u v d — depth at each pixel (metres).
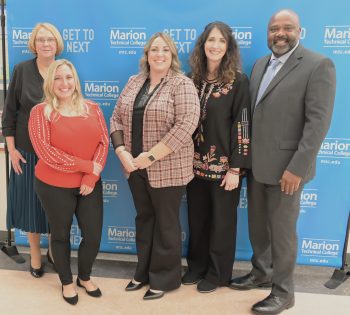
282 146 1.79
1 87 2.56
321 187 2.35
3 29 2.32
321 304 2.09
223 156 1.97
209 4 2.20
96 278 2.33
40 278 2.31
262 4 2.17
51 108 1.85
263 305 1.97
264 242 2.14
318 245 2.44
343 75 2.19
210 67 1.96
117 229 2.57
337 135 2.27
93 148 1.95
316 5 2.13
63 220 1.96
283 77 1.77
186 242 2.53
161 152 1.86
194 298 2.12
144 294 2.15
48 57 2.11
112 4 2.25
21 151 2.19
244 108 1.90
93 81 2.37
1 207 2.75
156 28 2.26
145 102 1.91
